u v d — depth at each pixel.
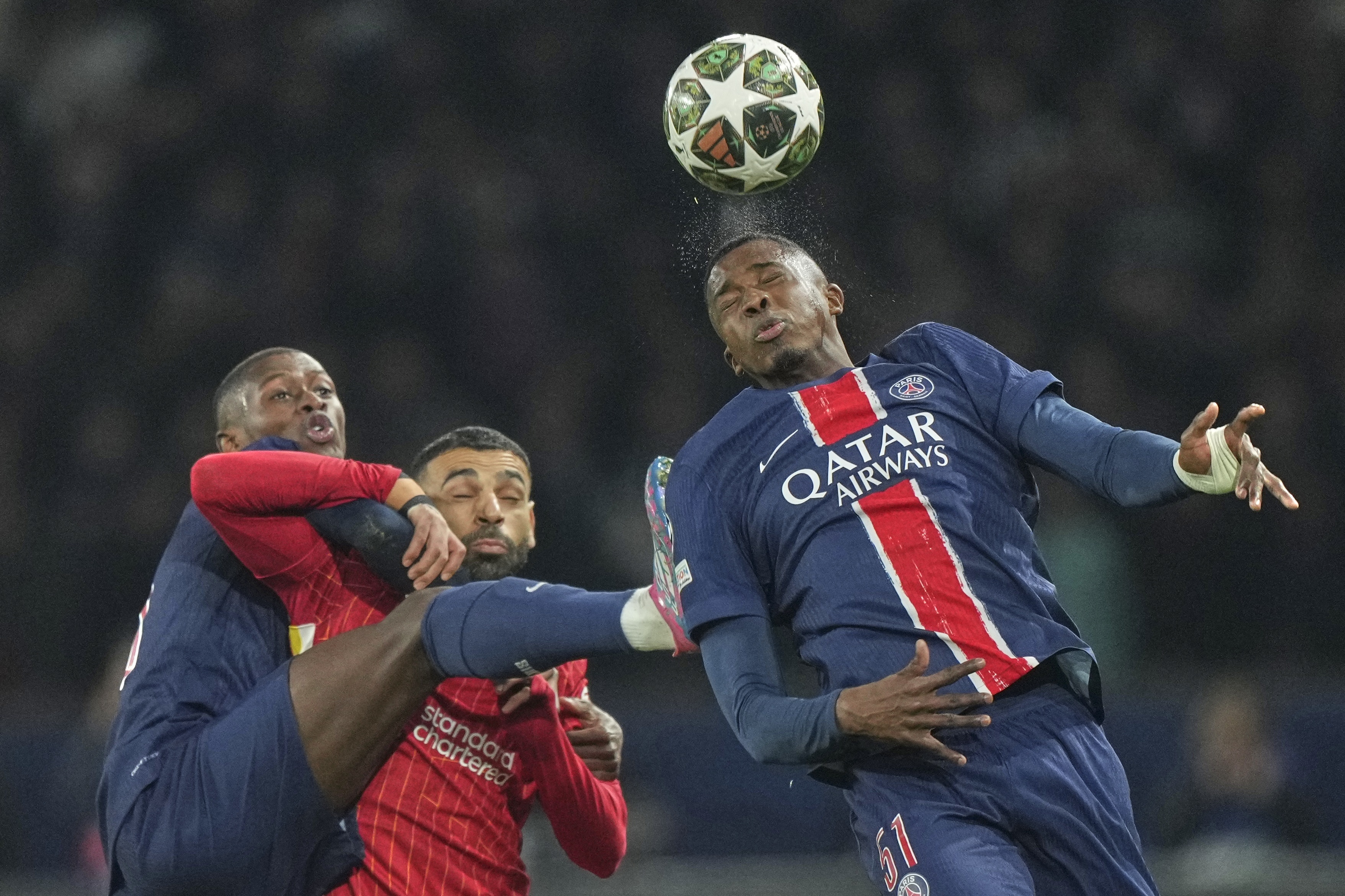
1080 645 14.12
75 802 31.98
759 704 13.56
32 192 44.53
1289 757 31.62
